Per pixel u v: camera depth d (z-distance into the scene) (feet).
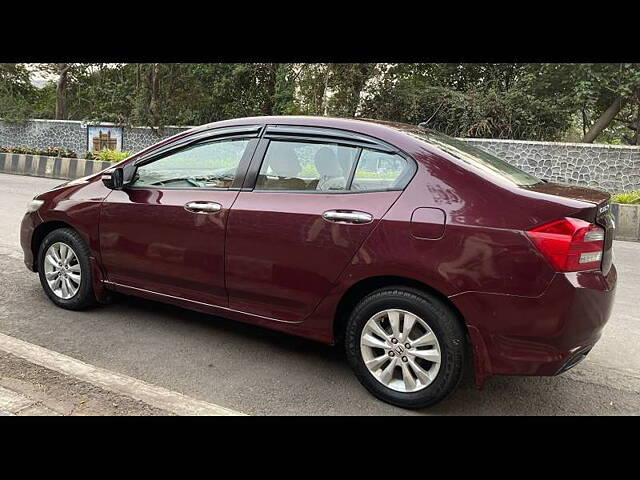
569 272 9.10
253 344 13.16
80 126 72.02
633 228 32.50
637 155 45.98
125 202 13.46
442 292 9.71
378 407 10.41
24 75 95.45
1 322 13.70
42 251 14.93
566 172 48.88
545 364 9.29
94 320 14.19
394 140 10.82
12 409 9.48
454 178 10.06
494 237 9.37
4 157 57.21
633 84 54.19
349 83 61.41
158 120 68.85
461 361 9.86
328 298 10.92
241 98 72.59
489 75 64.49
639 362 13.19
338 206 10.80
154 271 13.12
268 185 11.84
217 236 12.03
